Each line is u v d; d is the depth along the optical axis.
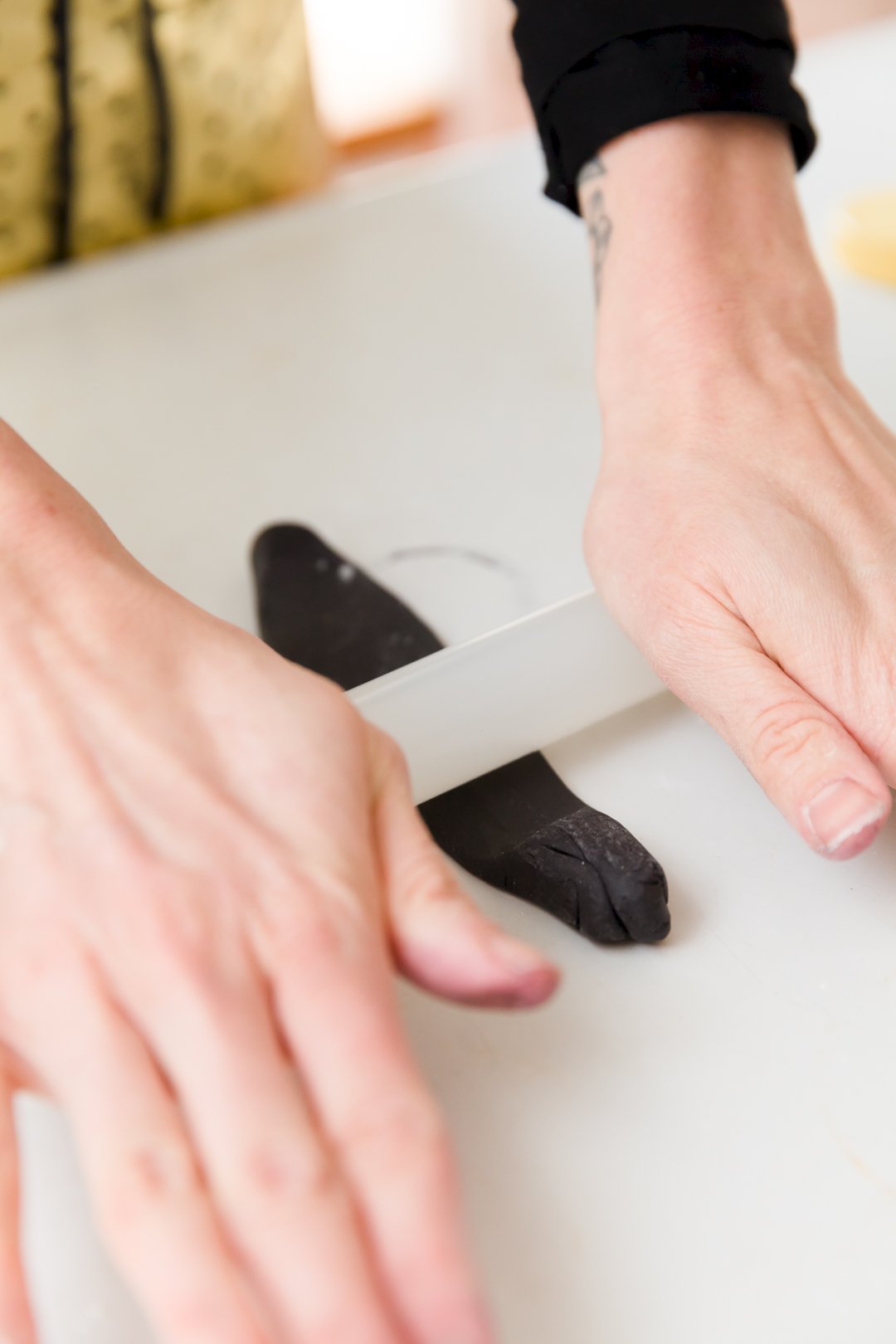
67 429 0.58
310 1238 0.34
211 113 0.67
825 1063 0.39
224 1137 0.35
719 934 0.41
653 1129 0.39
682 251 0.48
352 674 0.47
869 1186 0.38
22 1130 0.40
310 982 0.36
